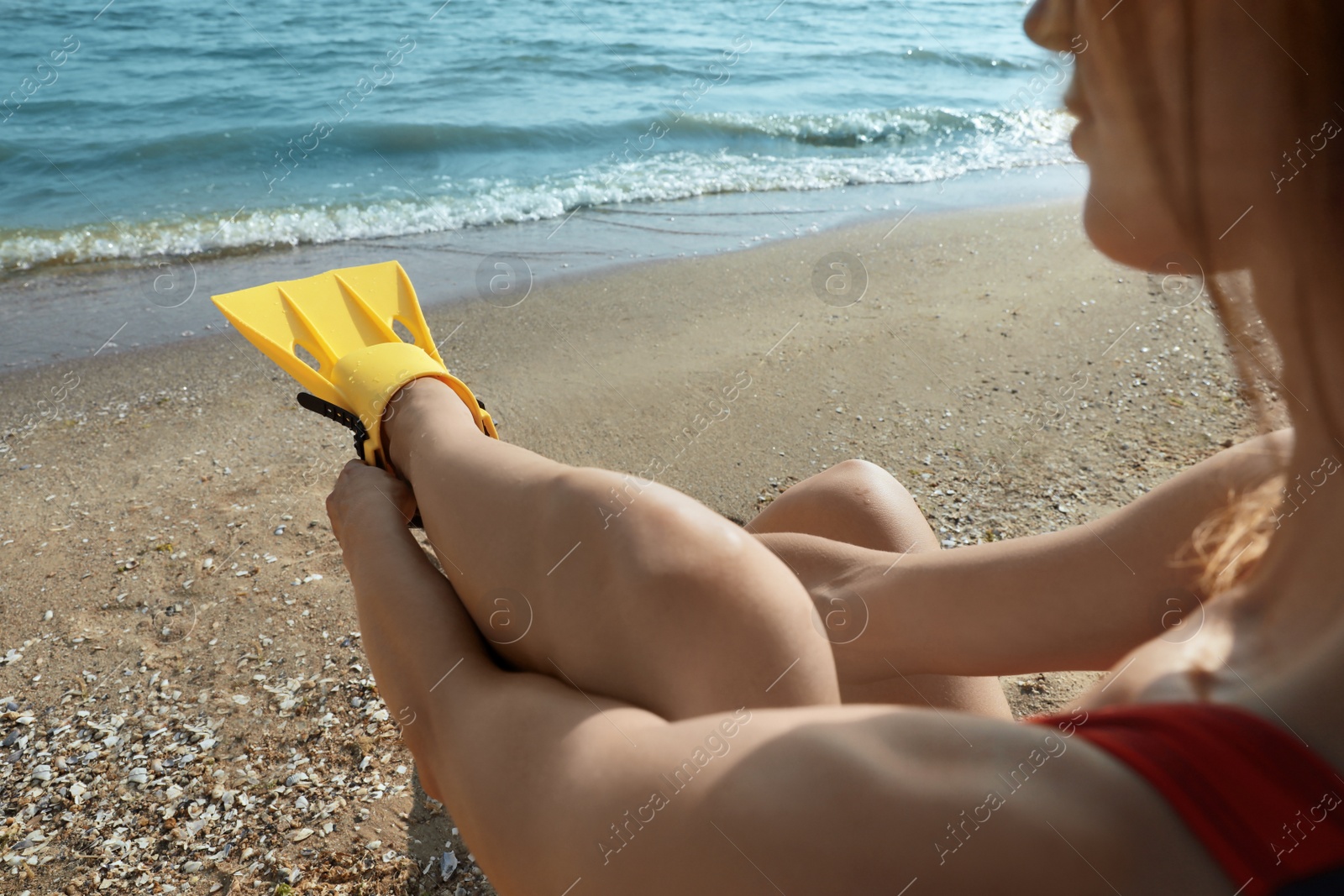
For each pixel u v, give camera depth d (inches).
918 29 541.0
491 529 32.4
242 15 479.2
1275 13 14.2
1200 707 16.7
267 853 76.4
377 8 512.4
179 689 94.9
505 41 465.1
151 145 304.3
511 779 22.9
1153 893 15.0
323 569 112.9
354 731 89.1
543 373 158.4
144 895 73.2
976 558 39.9
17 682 96.0
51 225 242.4
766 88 409.4
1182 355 157.6
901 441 135.6
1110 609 35.8
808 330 174.1
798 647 26.7
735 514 120.3
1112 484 122.7
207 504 126.3
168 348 178.1
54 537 119.0
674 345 168.9
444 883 73.2
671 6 568.7
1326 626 16.7
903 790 16.8
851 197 273.1
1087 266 203.8
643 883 18.8
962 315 178.7
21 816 80.7
